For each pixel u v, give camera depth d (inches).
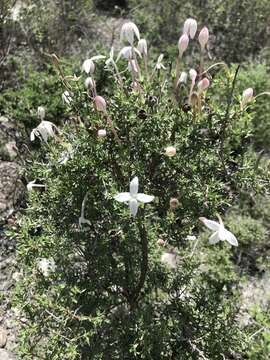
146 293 121.0
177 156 93.0
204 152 95.0
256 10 281.0
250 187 98.7
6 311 142.6
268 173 98.6
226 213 175.2
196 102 88.7
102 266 107.5
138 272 118.6
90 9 290.0
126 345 108.4
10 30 241.6
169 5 286.0
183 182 96.6
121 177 95.7
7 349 135.0
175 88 94.3
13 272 151.7
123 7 333.7
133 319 109.4
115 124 91.4
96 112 90.6
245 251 170.7
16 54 244.2
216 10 280.8
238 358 134.6
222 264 149.4
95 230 105.3
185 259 125.0
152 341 104.1
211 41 280.1
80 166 91.8
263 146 197.0
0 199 168.9
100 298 109.7
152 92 94.4
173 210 97.4
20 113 190.9
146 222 102.3
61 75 96.5
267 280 167.2
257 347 115.0
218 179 102.0
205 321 112.0
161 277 120.0
